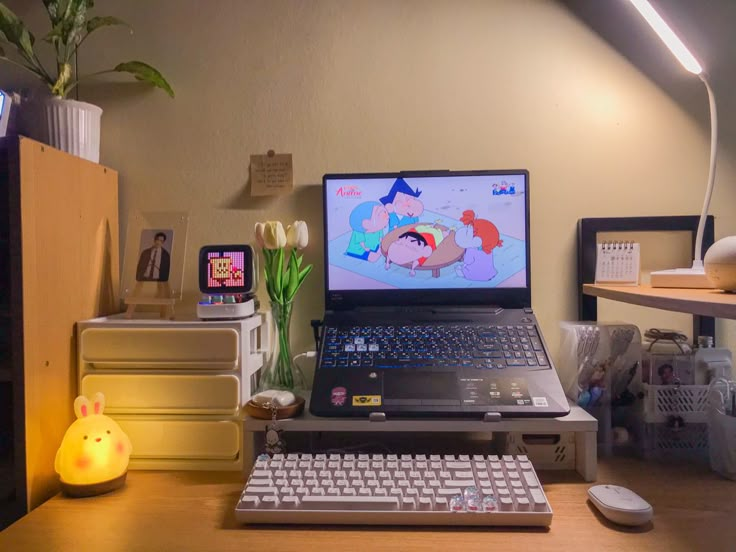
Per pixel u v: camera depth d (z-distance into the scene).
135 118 0.92
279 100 0.91
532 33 0.89
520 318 0.79
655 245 0.87
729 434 0.65
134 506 0.60
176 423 0.71
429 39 0.90
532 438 0.70
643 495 0.60
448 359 0.72
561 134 0.89
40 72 0.83
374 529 0.53
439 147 0.89
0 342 0.70
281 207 0.91
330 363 0.72
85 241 0.79
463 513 0.52
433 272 0.83
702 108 0.87
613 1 0.88
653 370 0.75
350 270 0.84
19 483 0.64
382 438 0.83
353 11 0.90
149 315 0.87
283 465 0.60
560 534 0.51
